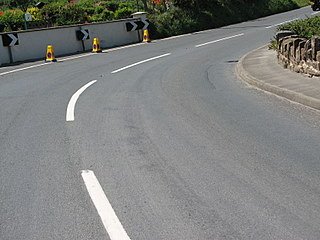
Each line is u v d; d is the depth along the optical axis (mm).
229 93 10836
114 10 34438
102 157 6586
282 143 6898
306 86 10000
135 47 23688
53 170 6148
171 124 8258
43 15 30078
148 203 5051
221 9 36969
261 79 11352
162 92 11352
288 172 5766
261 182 5492
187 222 4586
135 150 6836
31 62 19453
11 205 5133
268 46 17453
